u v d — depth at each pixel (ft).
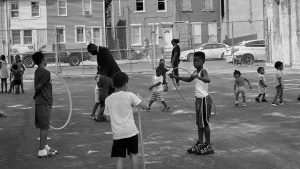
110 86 37.04
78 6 158.10
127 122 20.85
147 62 117.80
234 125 35.60
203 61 26.37
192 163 24.84
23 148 29.89
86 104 50.34
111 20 169.68
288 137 30.68
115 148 20.95
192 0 165.27
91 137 32.78
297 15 91.20
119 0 164.76
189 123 37.17
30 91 67.92
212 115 40.29
